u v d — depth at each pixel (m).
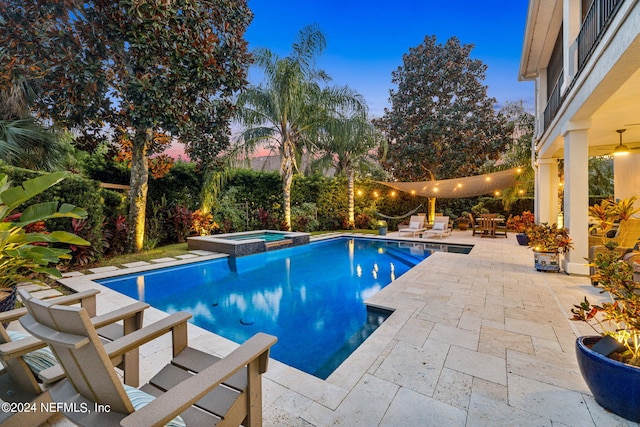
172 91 7.01
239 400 1.54
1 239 3.02
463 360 2.72
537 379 2.42
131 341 1.69
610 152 9.42
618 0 3.36
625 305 2.06
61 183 6.09
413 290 4.90
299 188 14.52
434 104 17.17
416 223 13.48
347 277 6.76
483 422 1.95
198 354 1.94
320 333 3.87
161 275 6.71
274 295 5.50
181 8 6.77
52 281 5.61
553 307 4.07
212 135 9.17
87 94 6.46
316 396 2.22
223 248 8.49
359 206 15.68
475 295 4.62
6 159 6.18
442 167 16.64
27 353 1.61
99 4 6.31
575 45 5.39
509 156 14.91
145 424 1.06
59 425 1.84
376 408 2.09
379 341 3.10
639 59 3.41
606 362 1.96
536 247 6.30
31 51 5.83
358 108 12.70
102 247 7.29
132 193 8.45
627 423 1.91
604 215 4.07
